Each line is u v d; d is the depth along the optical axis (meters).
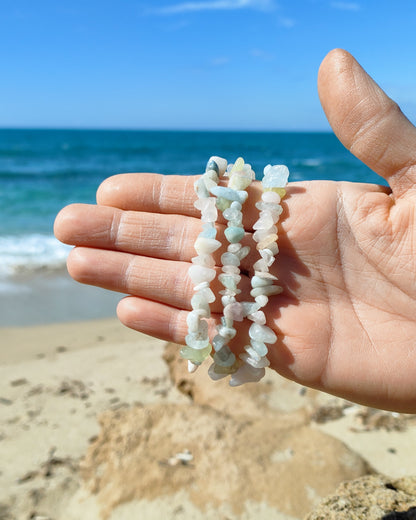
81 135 7.99
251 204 0.19
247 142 6.07
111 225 0.18
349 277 0.17
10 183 2.16
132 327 0.18
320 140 6.73
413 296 0.16
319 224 0.17
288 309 0.18
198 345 0.17
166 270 0.18
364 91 0.16
